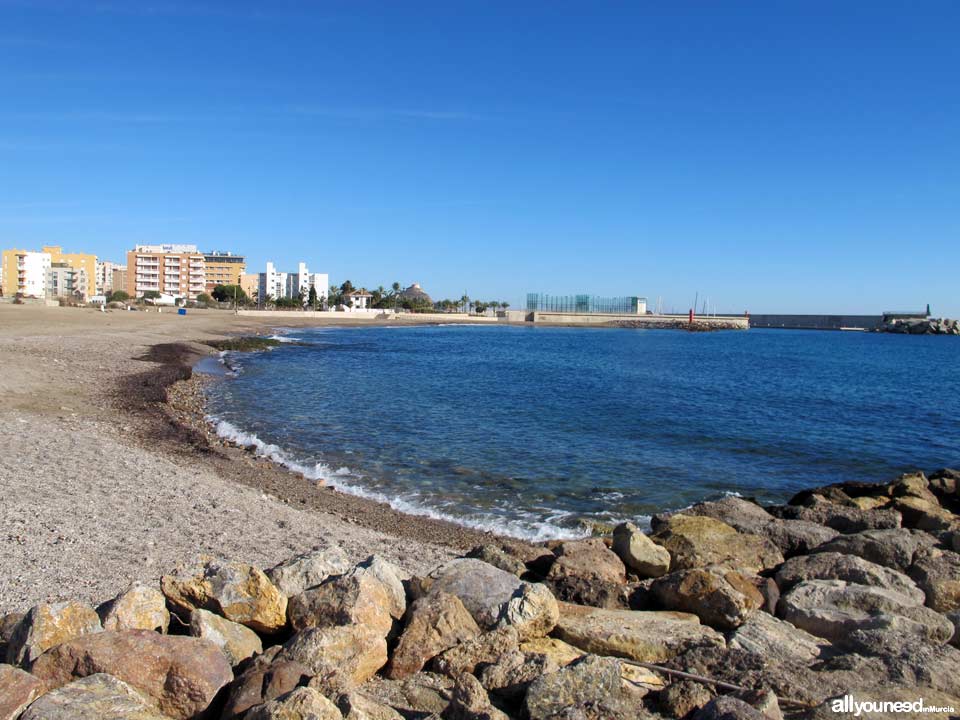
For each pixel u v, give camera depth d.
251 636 5.85
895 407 36.72
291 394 31.88
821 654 6.48
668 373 53.62
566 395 35.97
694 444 23.44
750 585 7.81
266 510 12.05
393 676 5.69
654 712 5.31
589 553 8.77
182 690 4.79
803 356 86.31
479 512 14.70
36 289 154.25
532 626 6.29
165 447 17.77
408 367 49.97
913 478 16.33
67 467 13.18
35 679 4.61
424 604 6.24
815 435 26.62
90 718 4.14
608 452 21.27
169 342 52.34
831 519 12.95
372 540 11.09
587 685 5.25
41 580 7.77
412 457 19.44
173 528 10.23
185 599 6.02
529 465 19.05
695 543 9.98
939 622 7.20
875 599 7.52
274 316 125.62
